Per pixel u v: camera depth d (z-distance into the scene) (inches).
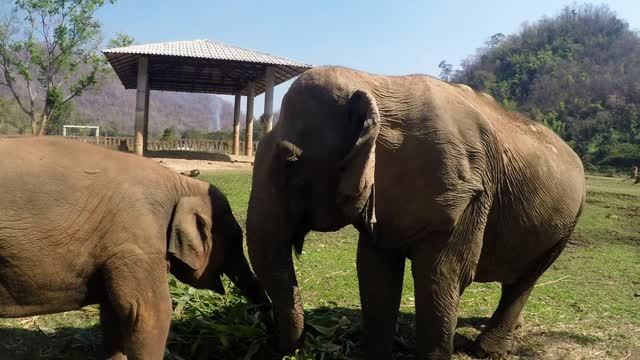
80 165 123.3
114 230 122.7
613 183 1010.7
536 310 220.2
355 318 197.8
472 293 244.8
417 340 151.5
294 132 137.0
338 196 136.5
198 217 133.9
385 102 142.3
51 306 125.0
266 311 155.2
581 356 177.5
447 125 142.8
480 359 178.1
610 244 396.8
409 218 143.7
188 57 818.2
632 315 217.5
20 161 117.7
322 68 142.9
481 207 150.9
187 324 167.8
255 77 994.7
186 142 1472.7
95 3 1202.0
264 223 136.9
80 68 1407.5
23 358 150.6
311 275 254.7
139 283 122.8
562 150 179.6
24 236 115.9
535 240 174.4
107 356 141.0
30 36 1227.2
